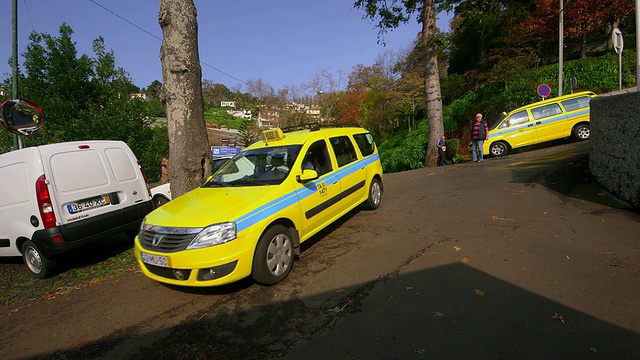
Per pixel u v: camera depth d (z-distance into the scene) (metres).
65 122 13.79
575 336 2.66
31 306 4.43
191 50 6.38
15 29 9.18
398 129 28.25
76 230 5.31
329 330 3.03
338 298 3.55
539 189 6.86
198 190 4.94
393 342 2.78
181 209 4.14
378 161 7.04
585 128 12.38
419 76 26.72
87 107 14.95
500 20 20.41
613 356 2.44
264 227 3.89
